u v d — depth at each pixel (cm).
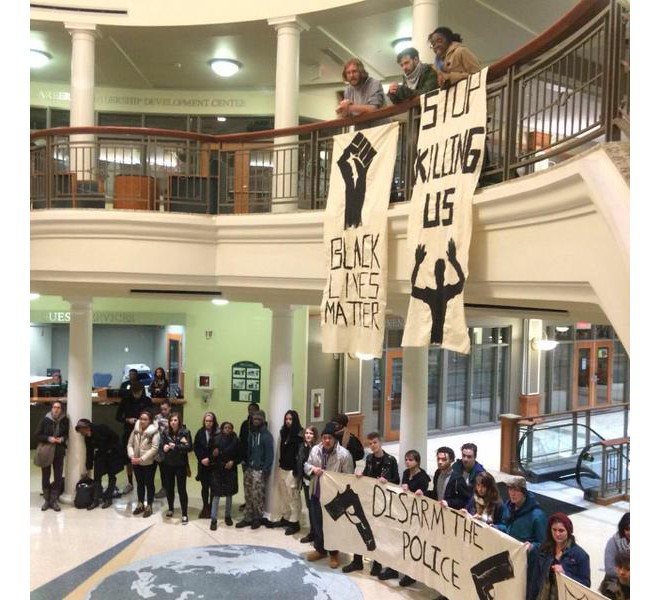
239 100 1328
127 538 812
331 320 629
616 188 268
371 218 584
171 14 966
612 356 1914
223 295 913
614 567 475
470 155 456
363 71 660
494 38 1042
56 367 1410
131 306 1281
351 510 707
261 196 971
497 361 1659
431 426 1558
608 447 1036
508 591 501
